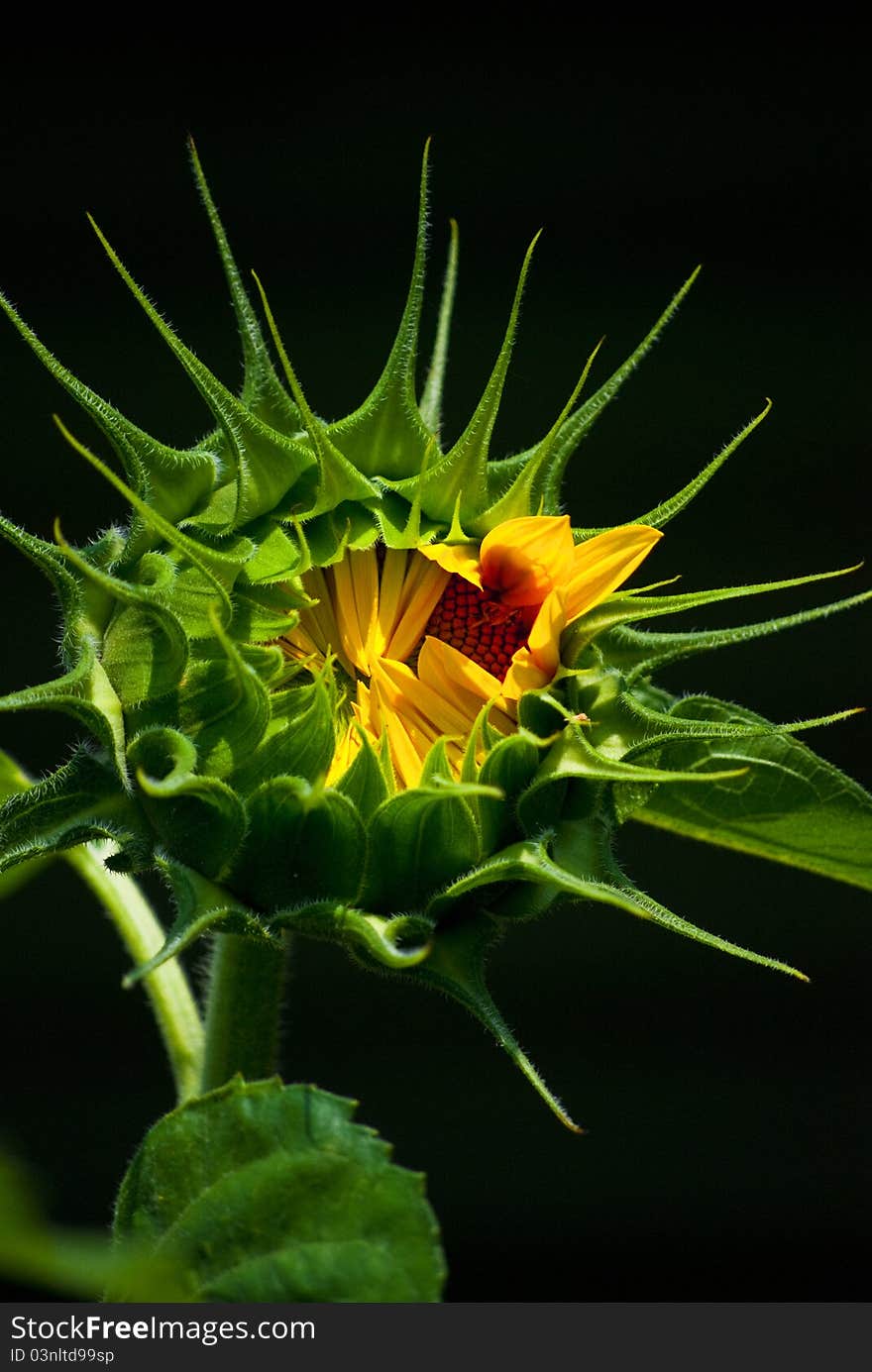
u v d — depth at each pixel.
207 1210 0.60
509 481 0.65
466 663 0.64
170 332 0.63
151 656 0.63
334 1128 0.60
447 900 0.62
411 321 0.64
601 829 0.63
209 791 0.62
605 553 0.64
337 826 0.62
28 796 0.62
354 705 0.64
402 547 0.64
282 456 0.64
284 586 0.64
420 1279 0.59
